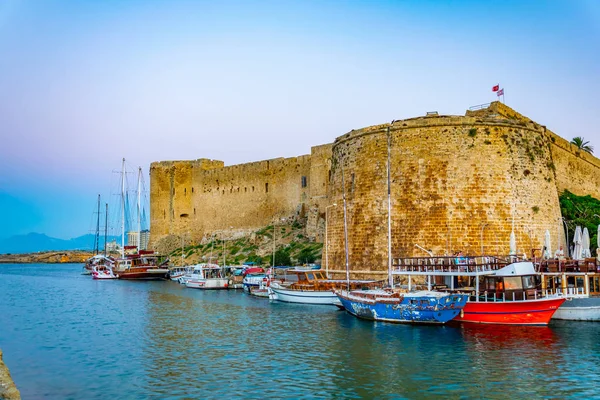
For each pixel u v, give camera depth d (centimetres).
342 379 2319
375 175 4503
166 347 3011
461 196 4144
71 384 2312
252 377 2372
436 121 4303
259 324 3706
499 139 4250
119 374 2459
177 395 2147
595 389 2150
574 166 6028
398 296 3481
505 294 3350
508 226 4097
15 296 6291
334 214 4956
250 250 8400
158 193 10731
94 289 7156
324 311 4309
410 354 2712
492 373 2373
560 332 3145
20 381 2372
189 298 5584
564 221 4800
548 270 3675
